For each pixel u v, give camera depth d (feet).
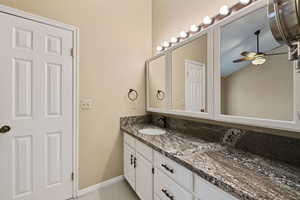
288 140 3.15
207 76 4.54
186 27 6.05
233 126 4.19
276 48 3.12
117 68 7.01
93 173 6.43
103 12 6.64
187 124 5.77
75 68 5.90
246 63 3.64
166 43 6.91
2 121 4.57
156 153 4.42
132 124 7.46
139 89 7.70
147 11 8.05
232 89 3.90
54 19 5.47
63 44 5.63
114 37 6.93
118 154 7.07
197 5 5.55
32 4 5.07
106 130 6.74
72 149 5.90
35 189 5.14
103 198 5.95
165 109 6.46
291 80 2.88
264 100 3.29
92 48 6.34
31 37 5.00
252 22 3.53
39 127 5.18
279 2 1.83
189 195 3.21
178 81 5.81
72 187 5.91
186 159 3.35
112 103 6.89
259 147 3.62
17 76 4.78
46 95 5.30
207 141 4.77
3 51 4.56
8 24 4.62
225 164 3.10
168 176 3.88
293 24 1.76
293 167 2.97
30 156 5.03
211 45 4.38
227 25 4.03
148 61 7.68
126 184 6.90
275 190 2.20
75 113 5.93
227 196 2.43
